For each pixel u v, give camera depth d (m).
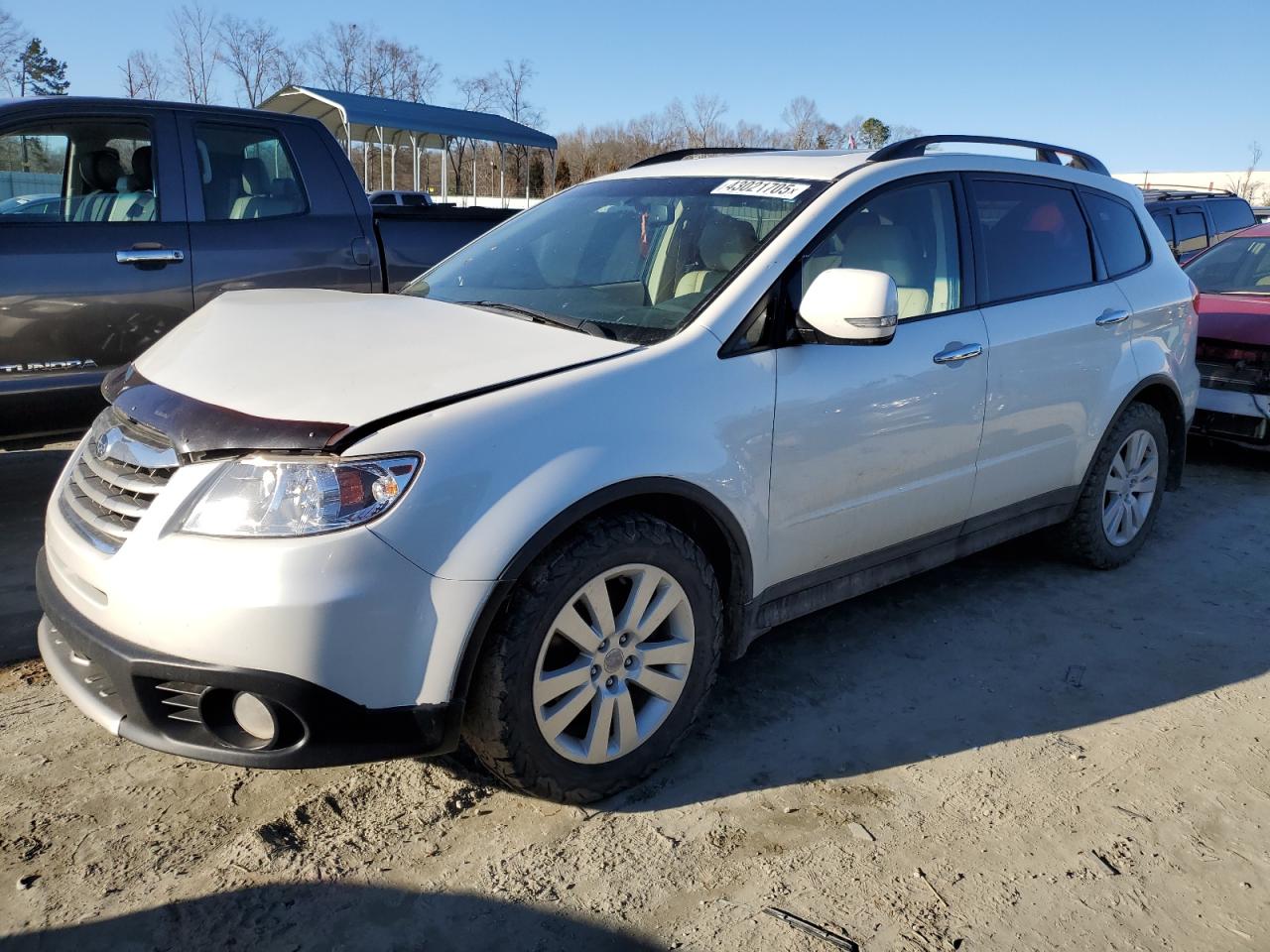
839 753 2.98
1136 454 4.48
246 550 2.15
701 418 2.71
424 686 2.29
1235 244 7.35
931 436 3.38
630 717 2.68
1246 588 4.41
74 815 2.55
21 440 4.45
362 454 2.20
